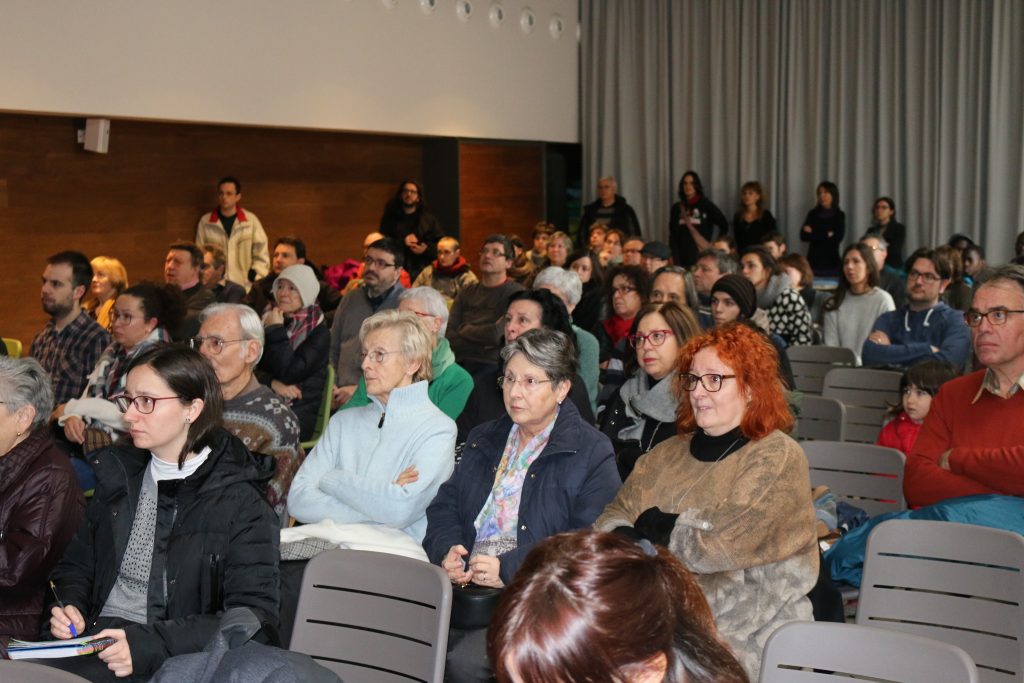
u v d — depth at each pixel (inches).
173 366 107.2
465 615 113.8
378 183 422.9
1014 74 402.0
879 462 147.1
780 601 102.7
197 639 101.0
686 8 470.6
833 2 438.3
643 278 224.4
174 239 357.1
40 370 118.6
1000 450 124.3
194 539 106.0
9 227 313.7
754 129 462.0
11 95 292.4
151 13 322.3
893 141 431.2
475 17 431.5
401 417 138.1
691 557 100.7
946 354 229.5
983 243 412.8
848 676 83.7
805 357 240.1
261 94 354.3
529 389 124.3
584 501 122.8
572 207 492.7
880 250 327.6
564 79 479.2
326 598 102.6
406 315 141.2
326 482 134.5
